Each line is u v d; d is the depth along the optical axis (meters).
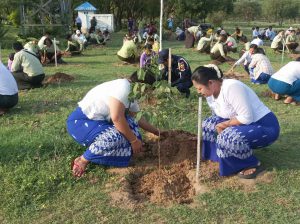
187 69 8.20
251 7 84.00
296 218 3.98
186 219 4.01
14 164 5.14
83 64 14.77
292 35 19.47
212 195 4.39
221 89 4.54
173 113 6.93
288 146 5.69
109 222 3.99
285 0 79.44
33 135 6.09
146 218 4.04
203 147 5.06
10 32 27.78
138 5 44.84
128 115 5.09
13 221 4.04
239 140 4.48
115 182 4.68
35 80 9.63
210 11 47.53
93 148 4.77
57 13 27.70
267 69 10.26
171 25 35.66
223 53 14.95
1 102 7.32
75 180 4.73
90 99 4.85
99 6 42.91
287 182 4.63
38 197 4.38
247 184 4.59
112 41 26.70
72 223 3.99
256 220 3.96
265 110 4.69
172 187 4.60
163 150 5.32
